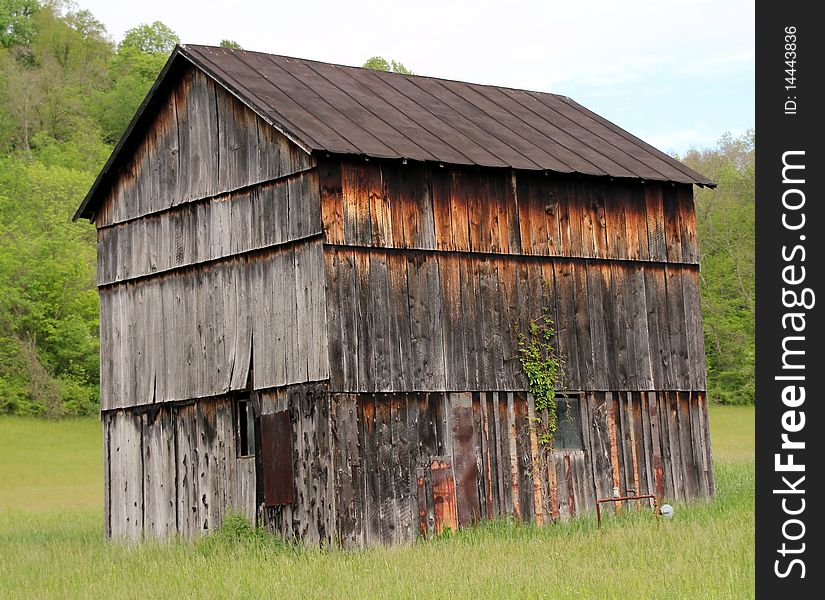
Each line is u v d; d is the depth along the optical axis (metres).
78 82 132.25
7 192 100.19
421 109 30.67
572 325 29.75
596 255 30.44
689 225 32.38
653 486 30.56
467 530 26.98
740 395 88.75
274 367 27.14
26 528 37.81
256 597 19.09
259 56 30.89
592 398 29.89
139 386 30.98
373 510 25.92
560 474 28.94
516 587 18.55
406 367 26.83
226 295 28.62
